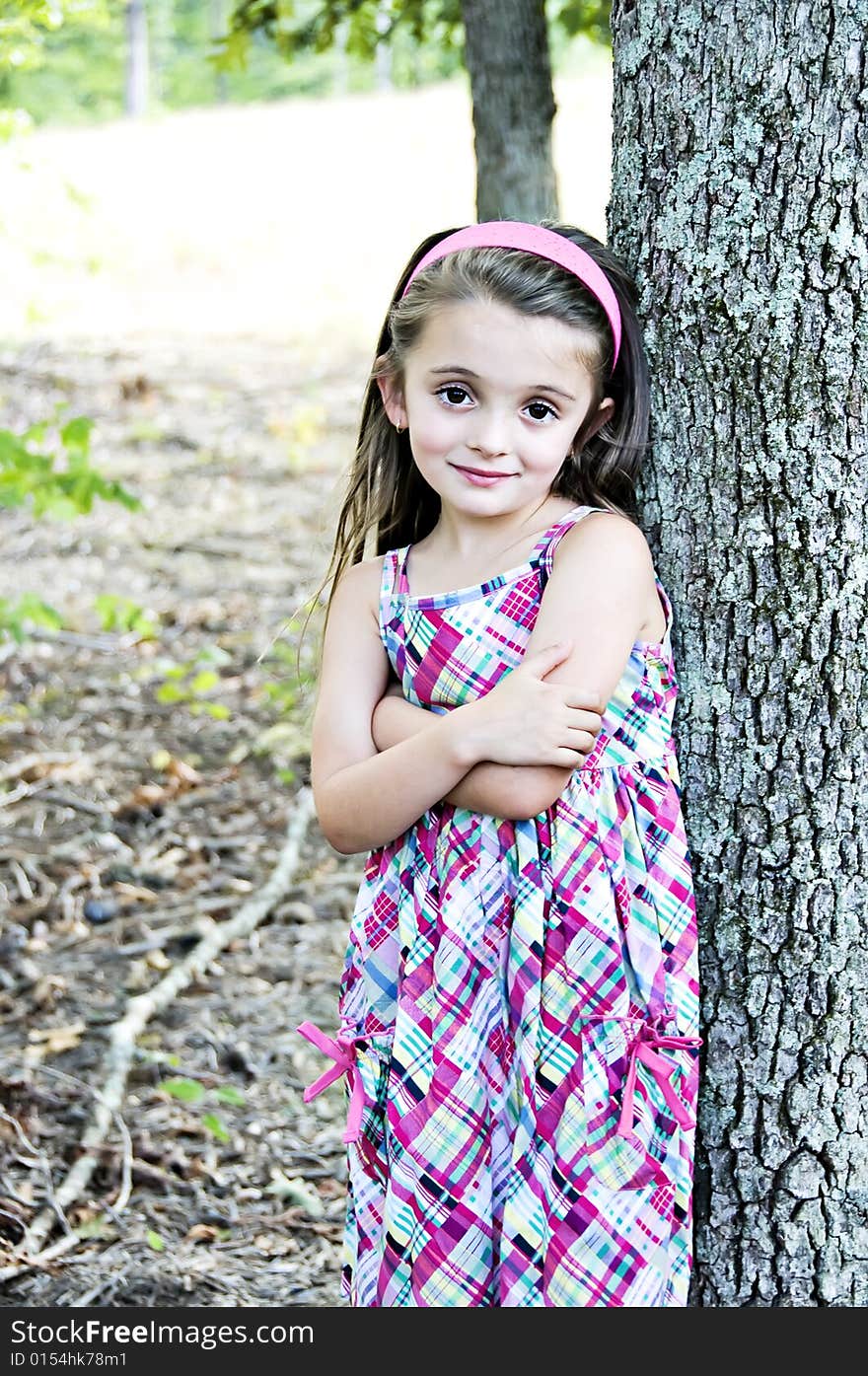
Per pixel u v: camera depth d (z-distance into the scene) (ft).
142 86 110.01
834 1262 6.82
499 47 11.82
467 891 6.31
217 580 23.80
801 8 6.12
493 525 6.53
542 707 5.99
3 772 16.96
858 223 6.20
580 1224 6.23
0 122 20.07
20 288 36.88
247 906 14.20
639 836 6.44
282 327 41.14
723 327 6.42
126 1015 12.17
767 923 6.72
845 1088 6.73
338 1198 10.30
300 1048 12.15
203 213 54.49
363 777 6.31
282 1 14.90
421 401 6.19
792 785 6.61
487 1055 6.36
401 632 6.64
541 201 12.05
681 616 6.73
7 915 13.96
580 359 6.13
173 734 18.48
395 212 53.62
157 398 34.14
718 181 6.34
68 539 25.76
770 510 6.48
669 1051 6.42
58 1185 10.09
